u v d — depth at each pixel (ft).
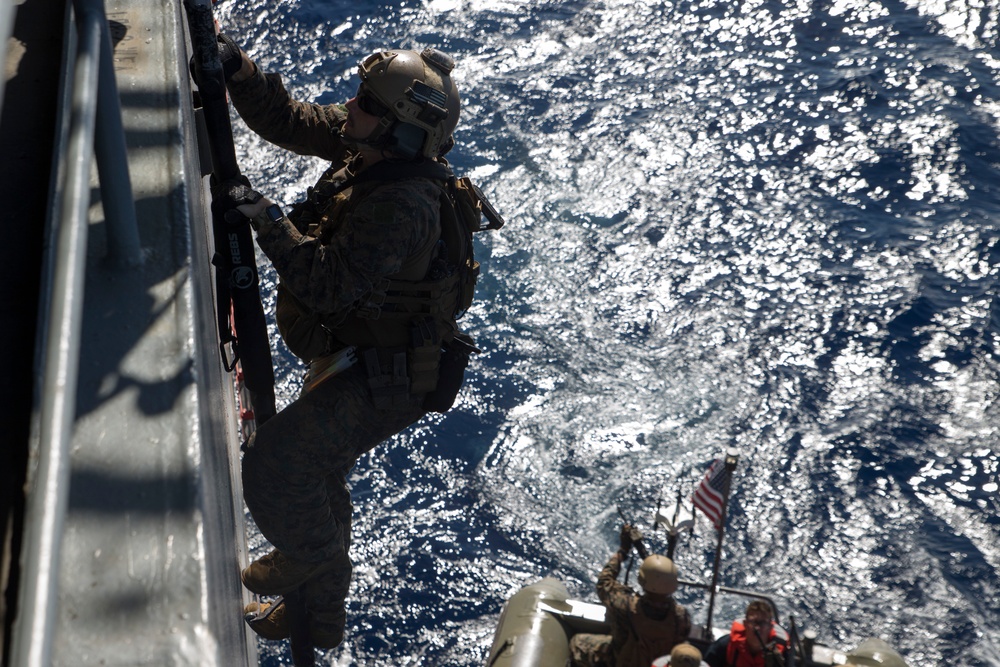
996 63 124.77
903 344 89.51
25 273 7.02
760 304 95.30
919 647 67.41
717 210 106.63
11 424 5.65
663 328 93.71
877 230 102.37
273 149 109.09
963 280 95.61
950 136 113.09
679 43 132.98
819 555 73.72
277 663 65.21
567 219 106.42
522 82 126.52
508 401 86.69
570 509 77.82
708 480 25.82
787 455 81.25
